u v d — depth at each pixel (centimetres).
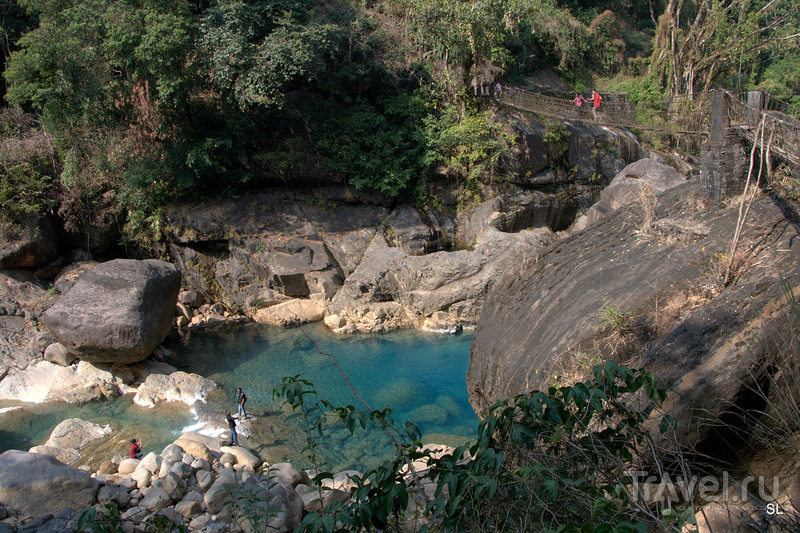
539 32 3142
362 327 1889
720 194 813
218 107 2173
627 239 890
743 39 2844
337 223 2220
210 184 2189
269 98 2030
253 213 2142
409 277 1923
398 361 1644
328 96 2494
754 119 777
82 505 862
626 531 236
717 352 521
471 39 2284
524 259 1104
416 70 2636
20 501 809
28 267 1919
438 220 2384
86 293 1479
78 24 1728
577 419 347
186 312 1975
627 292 698
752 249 647
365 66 2445
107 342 1431
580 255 952
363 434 1245
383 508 315
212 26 1956
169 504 909
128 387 1488
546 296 880
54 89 1753
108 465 1077
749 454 482
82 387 1433
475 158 2339
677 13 3078
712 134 824
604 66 3412
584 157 2586
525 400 345
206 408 1374
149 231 2122
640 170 1688
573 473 336
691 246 734
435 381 1510
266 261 2044
